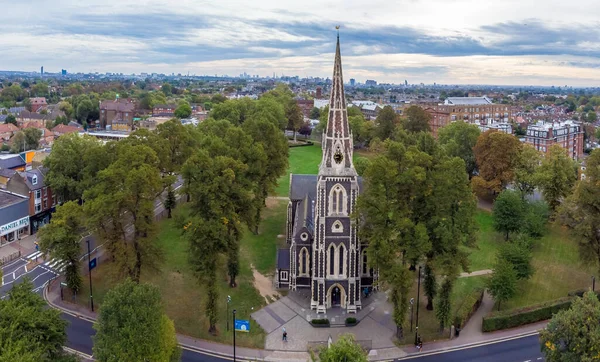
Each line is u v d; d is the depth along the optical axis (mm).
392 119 192250
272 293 87938
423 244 71125
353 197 80000
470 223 77000
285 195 145000
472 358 69375
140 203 79062
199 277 75062
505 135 130250
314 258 81125
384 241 72312
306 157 195000
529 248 97750
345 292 82125
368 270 87875
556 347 57906
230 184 79688
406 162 79562
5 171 131500
